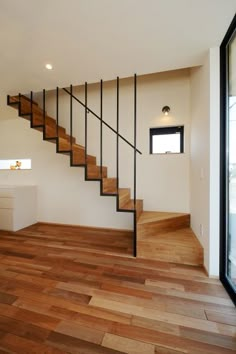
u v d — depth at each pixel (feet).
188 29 5.60
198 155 8.36
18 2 4.64
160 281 6.52
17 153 14.46
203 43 6.24
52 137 9.61
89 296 5.74
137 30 5.63
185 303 5.43
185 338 4.30
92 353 3.96
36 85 9.41
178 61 7.38
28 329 4.54
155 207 11.48
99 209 12.64
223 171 6.44
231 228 6.41
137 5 4.73
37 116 10.36
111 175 12.13
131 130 11.70
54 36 5.87
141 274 6.97
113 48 6.53
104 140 12.18
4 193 12.19
